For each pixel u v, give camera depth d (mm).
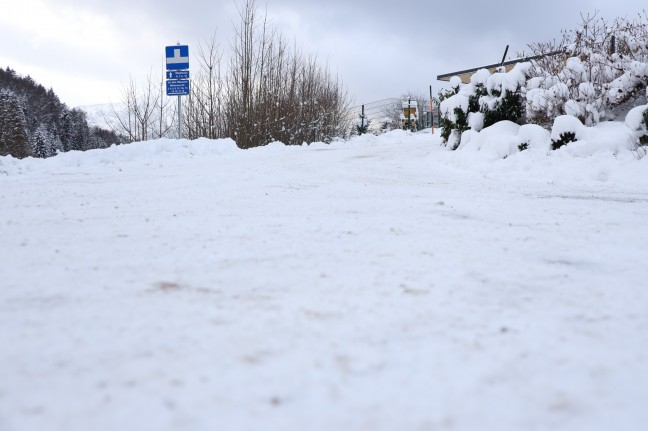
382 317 2150
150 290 2490
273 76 23172
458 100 12680
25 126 60594
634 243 3723
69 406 1403
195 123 21078
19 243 3525
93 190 6734
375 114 42625
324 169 10414
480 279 2754
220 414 1374
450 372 1648
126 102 21250
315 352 1788
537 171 9047
